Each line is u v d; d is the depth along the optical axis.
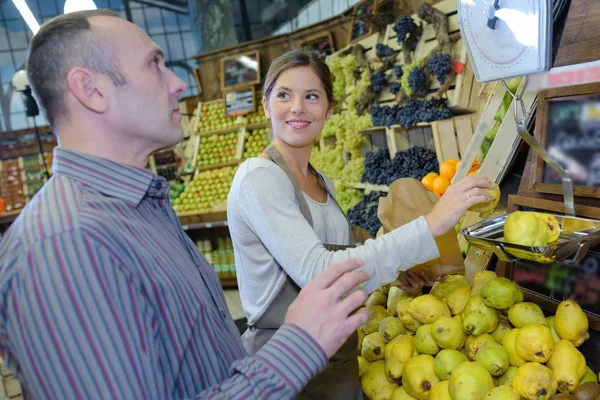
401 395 1.29
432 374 1.23
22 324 0.61
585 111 1.16
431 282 1.42
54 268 0.61
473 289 1.31
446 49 3.03
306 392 1.32
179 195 5.73
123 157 0.82
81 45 0.75
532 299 1.27
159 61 0.85
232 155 5.61
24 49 6.38
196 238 5.77
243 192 1.17
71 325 0.60
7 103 6.24
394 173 3.37
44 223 0.65
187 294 0.75
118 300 0.64
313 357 0.70
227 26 6.27
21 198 6.15
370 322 1.54
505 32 1.06
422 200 1.35
